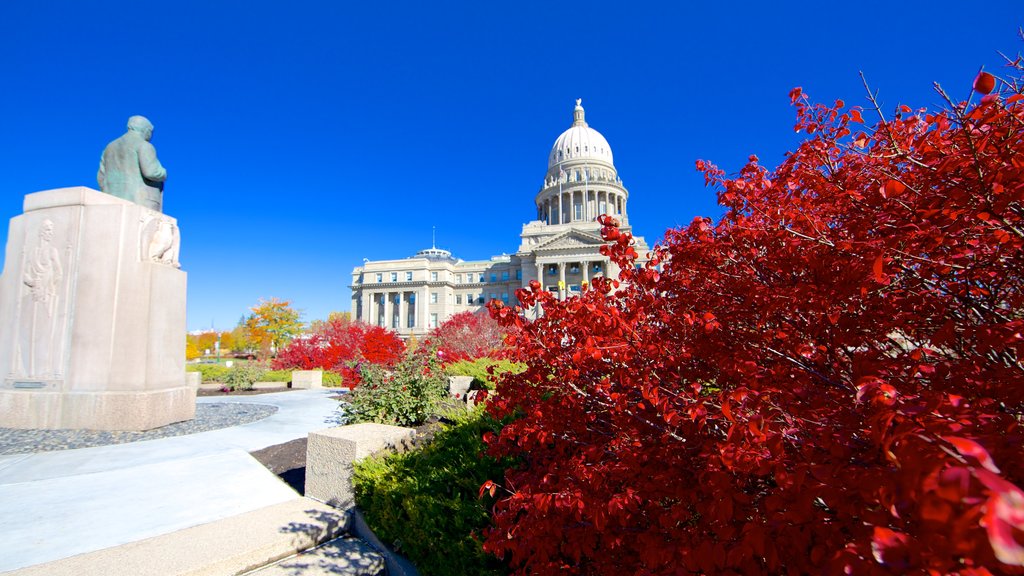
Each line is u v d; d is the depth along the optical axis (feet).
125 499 20.76
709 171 13.14
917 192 7.42
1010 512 2.81
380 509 16.67
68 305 36.45
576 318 10.53
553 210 331.16
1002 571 3.35
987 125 7.02
